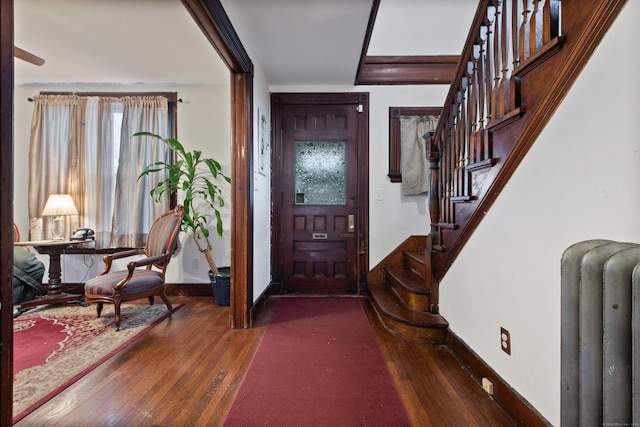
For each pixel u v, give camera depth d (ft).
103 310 10.48
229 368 6.52
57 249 10.93
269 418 4.94
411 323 7.71
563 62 3.81
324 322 9.24
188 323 9.23
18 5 7.82
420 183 12.06
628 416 2.55
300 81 11.84
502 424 4.75
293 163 12.43
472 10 10.77
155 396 5.53
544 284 4.22
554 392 4.02
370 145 12.30
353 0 7.25
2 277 2.42
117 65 10.94
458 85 6.89
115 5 7.85
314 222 12.44
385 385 5.86
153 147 12.30
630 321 2.54
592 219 3.46
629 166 3.04
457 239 6.80
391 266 12.16
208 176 12.59
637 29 2.96
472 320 6.28
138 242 12.13
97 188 12.16
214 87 12.62
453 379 6.06
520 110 4.56
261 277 10.59
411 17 11.10
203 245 12.54
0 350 2.41
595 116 3.42
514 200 4.90
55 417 4.96
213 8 6.23
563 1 3.83
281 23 8.11
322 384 5.91
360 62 10.28
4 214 2.43
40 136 12.17
